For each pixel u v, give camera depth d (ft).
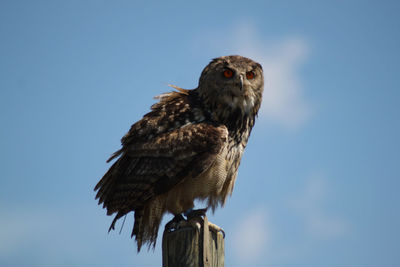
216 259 25.08
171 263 24.90
